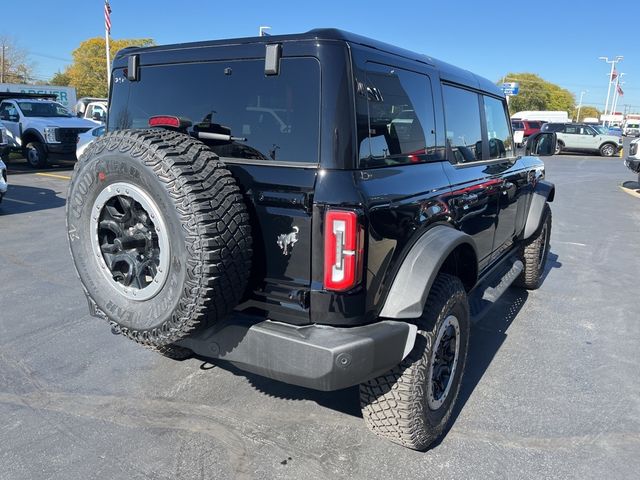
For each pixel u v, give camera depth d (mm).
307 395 3553
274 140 2555
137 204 2457
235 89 2717
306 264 2420
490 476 2799
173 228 2277
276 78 2553
